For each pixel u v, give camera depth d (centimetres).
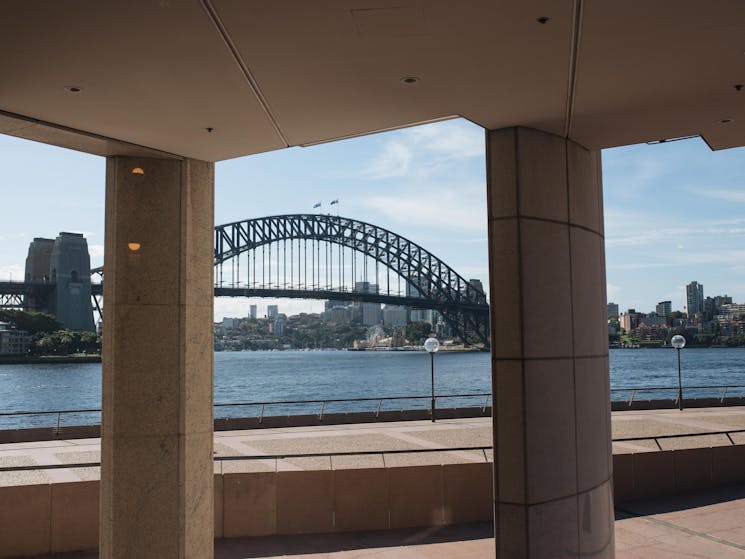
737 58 527
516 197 678
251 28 468
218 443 1612
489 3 436
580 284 746
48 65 528
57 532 936
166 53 507
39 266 17775
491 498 1085
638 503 1184
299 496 1024
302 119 664
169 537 742
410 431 1808
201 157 788
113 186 763
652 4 438
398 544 965
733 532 1003
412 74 554
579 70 548
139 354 744
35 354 15838
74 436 1759
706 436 1677
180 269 771
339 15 451
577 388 721
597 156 827
